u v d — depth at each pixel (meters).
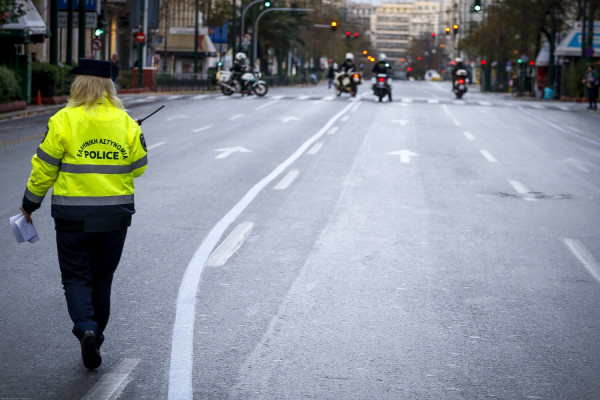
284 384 5.92
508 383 6.06
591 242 11.34
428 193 15.42
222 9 92.12
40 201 6.01
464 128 31.39
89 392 5.69
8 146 21.91
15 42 36.69
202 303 7.93
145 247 10.31
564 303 8.29
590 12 59.69
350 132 28.20
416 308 7.96
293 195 14.73
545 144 26.25
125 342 6.75
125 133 6.03
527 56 85.44
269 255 10.05
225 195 14.58
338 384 5.95
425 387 5.94
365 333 7.14
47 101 38.50
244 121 32.22
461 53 179.00
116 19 76.62
